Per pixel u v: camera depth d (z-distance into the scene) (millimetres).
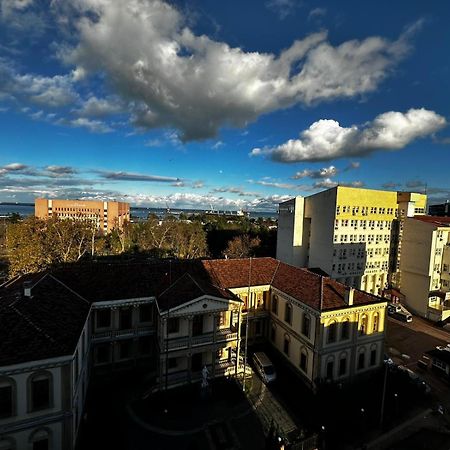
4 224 108250
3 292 28453
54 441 20688
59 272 33156
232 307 32188
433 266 57281
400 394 30859
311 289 34812
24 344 20125
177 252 93438
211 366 32250
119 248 98688
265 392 30484
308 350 31953
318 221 63062
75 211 157375
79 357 24547
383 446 24141
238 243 94938
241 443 24062
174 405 27984
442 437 25281
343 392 30766
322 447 23484
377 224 63906
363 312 32938
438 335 47969
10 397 19344
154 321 33562
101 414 26672
